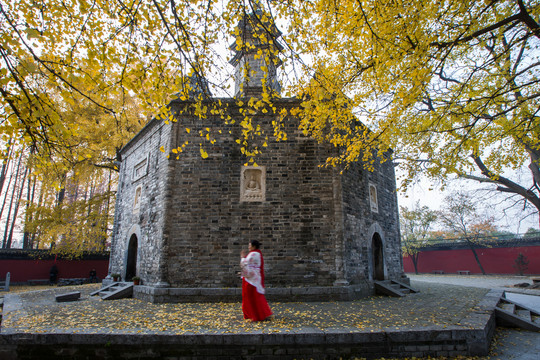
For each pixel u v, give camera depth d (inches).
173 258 416.2
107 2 189.8
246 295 278.5
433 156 359.3
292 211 426.6
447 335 232.4
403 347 228.5
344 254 414.0
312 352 224.4
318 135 365.4
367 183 520.7
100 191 1215.6
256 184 437.7
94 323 268.5
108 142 676.7
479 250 1294.3
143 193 526.0
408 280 593.0
